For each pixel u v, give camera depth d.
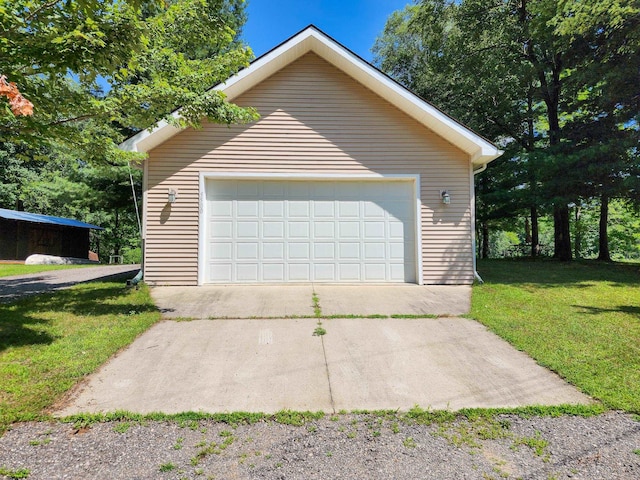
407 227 8.09
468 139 7.53
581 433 2.60
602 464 2.26
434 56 16.47
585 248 23.98
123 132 11.94
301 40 7.42
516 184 14.49
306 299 6.43
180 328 4.83
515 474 2.16
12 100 2.52
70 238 20.73
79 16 3.87
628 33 8.83
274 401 3.01
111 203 14.66
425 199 8.00
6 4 3.63
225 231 7.77
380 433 2.59
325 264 7.91
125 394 3.06
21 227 17.56
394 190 8.12
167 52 5.56
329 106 7.97
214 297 6.52
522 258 15.48
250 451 2.36
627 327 4.80
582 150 10.34
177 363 3.72
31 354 3.68
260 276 7.78
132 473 2.12
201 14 5.76
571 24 9.00
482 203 16.19
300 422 2.71
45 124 4.89
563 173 10.91
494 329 4.80
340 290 7.23
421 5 15.80
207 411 2.83
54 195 17.05
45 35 3.82
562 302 6.22
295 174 7.83
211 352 4.02
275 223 7.86
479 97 14.94
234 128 7.77
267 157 7.81
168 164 7.57
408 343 4.36
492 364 3.77
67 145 5.74
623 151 9.91
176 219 7.55
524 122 16.03
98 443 2.41
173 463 2.22
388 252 8.02
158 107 5.38
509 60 13.80
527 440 2.51
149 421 2.68
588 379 3.37
